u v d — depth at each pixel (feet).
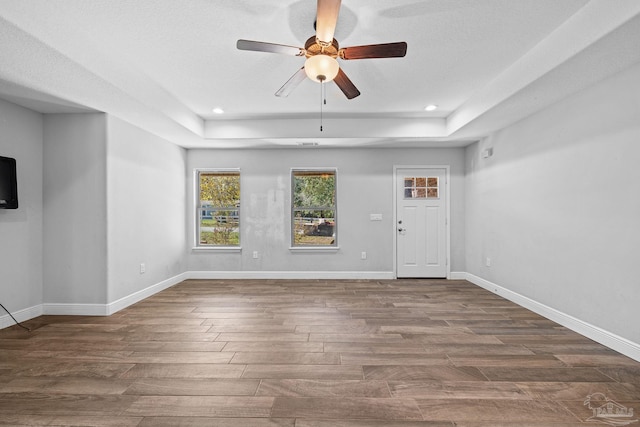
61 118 11.80
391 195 18.12
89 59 8.27
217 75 10.63
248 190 18.21
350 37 8.39
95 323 10.75
